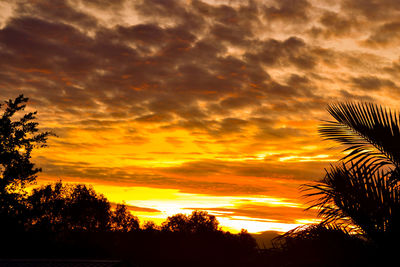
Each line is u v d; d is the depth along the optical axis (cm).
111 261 1280
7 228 3462
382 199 527
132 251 4944
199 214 4941
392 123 563
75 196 4788
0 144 3170
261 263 612
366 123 576
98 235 4966
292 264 570
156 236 5025
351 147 592
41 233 3759
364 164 561
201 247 4372
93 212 4947
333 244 552
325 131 616
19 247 3625
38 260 1281
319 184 590
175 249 4703
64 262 1256
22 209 3444
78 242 4722
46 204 3819
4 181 3219
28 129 3212
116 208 5256
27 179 3322
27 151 3275
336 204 568
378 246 525
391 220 519
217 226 4775
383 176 543
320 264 555
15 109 3216
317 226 578
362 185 538
